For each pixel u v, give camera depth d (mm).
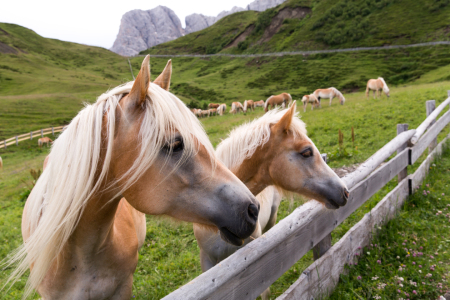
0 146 24609
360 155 7602
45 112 40656
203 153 1466
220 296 1520
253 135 2736
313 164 2584
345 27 86438
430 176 4746
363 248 3059
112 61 118750
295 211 2201
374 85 20172
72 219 1444
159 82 1762
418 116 10203
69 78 78438
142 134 1350
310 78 61406
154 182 1408
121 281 2004
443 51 54812
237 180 1527
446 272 2709
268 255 1862
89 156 1395
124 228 2064
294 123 2666
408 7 82688
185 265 3928
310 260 3572
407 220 3621
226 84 71625
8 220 6855
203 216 1451
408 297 2451
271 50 96375
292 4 118500
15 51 108750
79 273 1763
